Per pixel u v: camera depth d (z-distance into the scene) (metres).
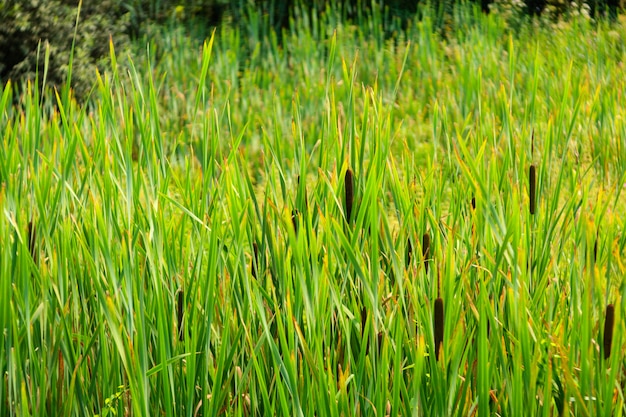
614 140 7.61
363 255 3.49
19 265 3.12
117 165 3.73
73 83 8.49
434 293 3.26
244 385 3.30
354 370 3.21
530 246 3.57
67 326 3.25
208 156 3.91
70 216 3.38
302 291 3.13
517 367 2.98
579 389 3.05
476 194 3.52
